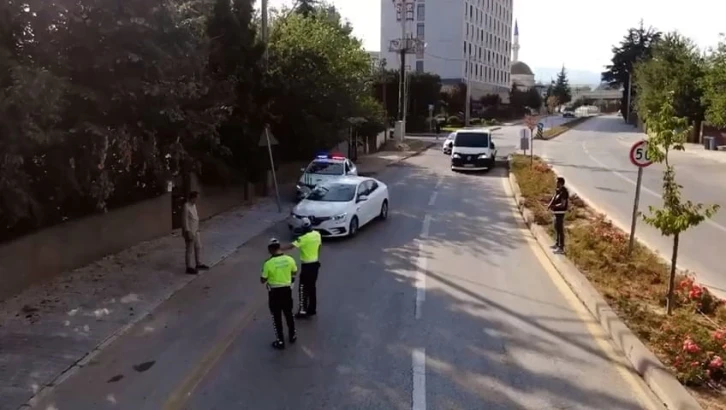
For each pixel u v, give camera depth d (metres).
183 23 12.26
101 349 8.39
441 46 99.94
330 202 16.28
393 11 101.38
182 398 6.92
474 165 32.47
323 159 23.25
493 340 8.64
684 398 6.43
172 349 8.39
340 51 31.23
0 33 9.55
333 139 27.69
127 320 9.53
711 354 7.41
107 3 10.55
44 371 7.63
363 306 10.23
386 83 65.12
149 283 11.55
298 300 10.72
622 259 12.78
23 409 6.68
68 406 6.74
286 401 6.82
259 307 10.24
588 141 57.59
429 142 56.81
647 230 16.95
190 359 8.05
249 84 20.22
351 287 11.37
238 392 7.06
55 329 9.06
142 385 7.27
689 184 27.28
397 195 24.03
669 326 8.56
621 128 80.81
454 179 29.52
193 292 11.10
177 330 9.13
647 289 10.86
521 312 9.85
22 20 9.99
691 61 55.97
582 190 24.95
